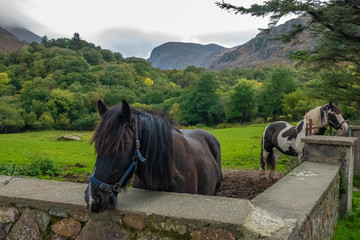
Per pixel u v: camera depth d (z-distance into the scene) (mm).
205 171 2859
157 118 2219
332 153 4137
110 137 1792
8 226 2088
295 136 6832
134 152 1932
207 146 3441
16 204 2064
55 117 65188
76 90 87062
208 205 1849
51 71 113562
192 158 2662
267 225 1605
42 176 9164
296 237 1660
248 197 6500
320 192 2609
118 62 171750
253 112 57469
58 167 10156
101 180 1789
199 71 151625
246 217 1645
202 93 64500
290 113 45531
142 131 2062
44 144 20719
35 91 70562
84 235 1906
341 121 6230
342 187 4090
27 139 26297
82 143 22047
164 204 1882
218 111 63312
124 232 1831
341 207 4145
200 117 64062
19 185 2336
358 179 6977
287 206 2170
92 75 103000
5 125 58219
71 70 112438
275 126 7598
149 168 2074
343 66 11867
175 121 2701
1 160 12039
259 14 8469
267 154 7918
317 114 6574
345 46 10633
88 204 1728
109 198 1805
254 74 134750
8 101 73688
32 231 2031
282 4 7980
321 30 9555
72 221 1940
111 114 1905
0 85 95062
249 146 16562
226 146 17016
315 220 2400
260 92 57719
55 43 171250
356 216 4238
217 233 1598
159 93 92375
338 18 8852
